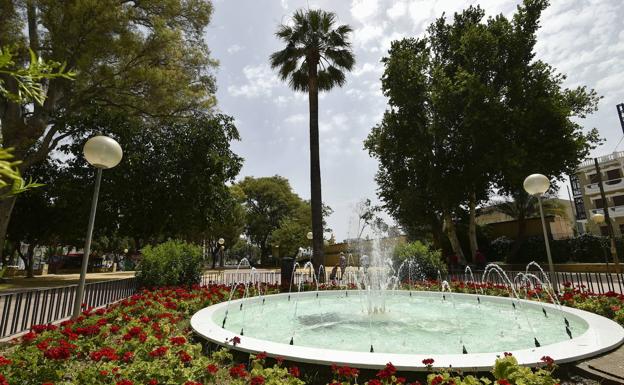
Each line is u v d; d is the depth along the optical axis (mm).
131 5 13617
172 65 14648
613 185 33438
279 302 8250
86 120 17672
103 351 3287
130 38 12320
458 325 5527
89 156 5379
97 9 11250
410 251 14188
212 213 20875
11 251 29422
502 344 4383
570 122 18578
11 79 10406
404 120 22062
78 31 11570
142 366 3055
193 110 16406
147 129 19109
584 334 4016
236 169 21953
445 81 19781
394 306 7539
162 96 14102
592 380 3078
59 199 17234
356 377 2951
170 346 3721
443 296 8633
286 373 3018
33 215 19609
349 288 10961
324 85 16281
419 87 21531
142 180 18734
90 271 31016
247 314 6703
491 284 9695
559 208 32156
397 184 24406
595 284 12328
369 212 25406
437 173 21031
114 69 13117
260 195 49188
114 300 8727
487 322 5723
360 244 27297
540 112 17875
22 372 2936
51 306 6086
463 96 19562
